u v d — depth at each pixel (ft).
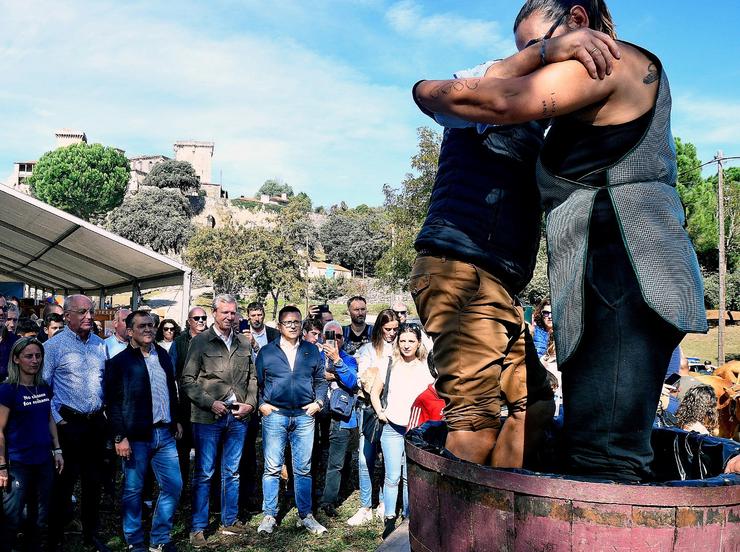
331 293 224.33
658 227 4.13
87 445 18.37
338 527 20.61
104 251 42.37
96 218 297.94
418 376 18.76
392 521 19.01
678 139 140.87
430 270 5.14
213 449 19.31
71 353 18.29
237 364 19.53
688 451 5.42
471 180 5.12
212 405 18.97
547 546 3.69
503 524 3.88
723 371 20.03
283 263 158.30
